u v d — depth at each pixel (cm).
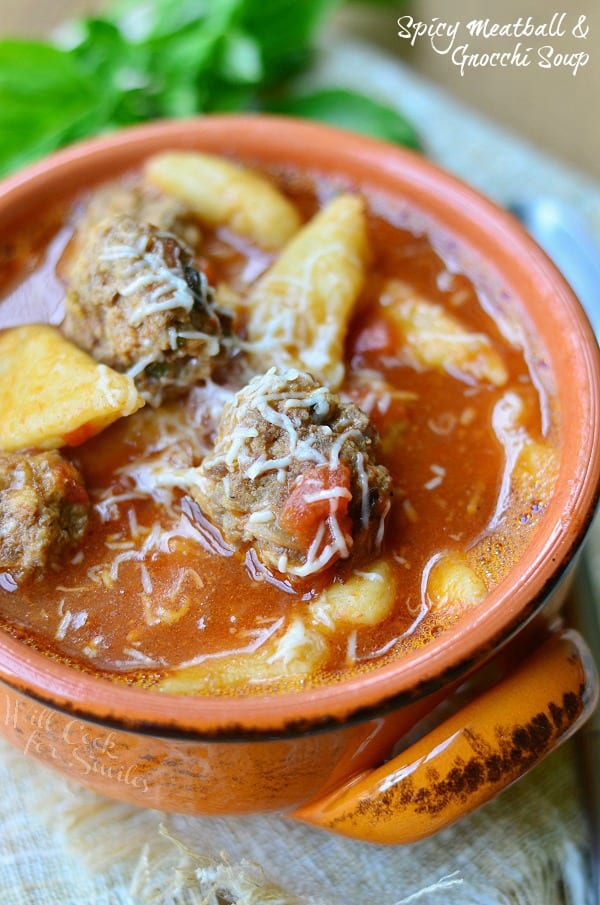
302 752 24
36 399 27
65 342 29
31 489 26
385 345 30
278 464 25
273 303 30
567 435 28
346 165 33
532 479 28
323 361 29
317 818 27
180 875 27
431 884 27
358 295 30
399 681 23
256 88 43
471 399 29
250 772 25
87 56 40
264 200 32
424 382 30
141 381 28
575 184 41
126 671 25
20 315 30
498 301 31
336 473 25
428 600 26
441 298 31
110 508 27
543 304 29
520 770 25
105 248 28
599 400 27
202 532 27
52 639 25
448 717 26
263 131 33
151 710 23
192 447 28
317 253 30
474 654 24
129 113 40
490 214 31
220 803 26
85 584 26
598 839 28
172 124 33
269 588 26
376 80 44
